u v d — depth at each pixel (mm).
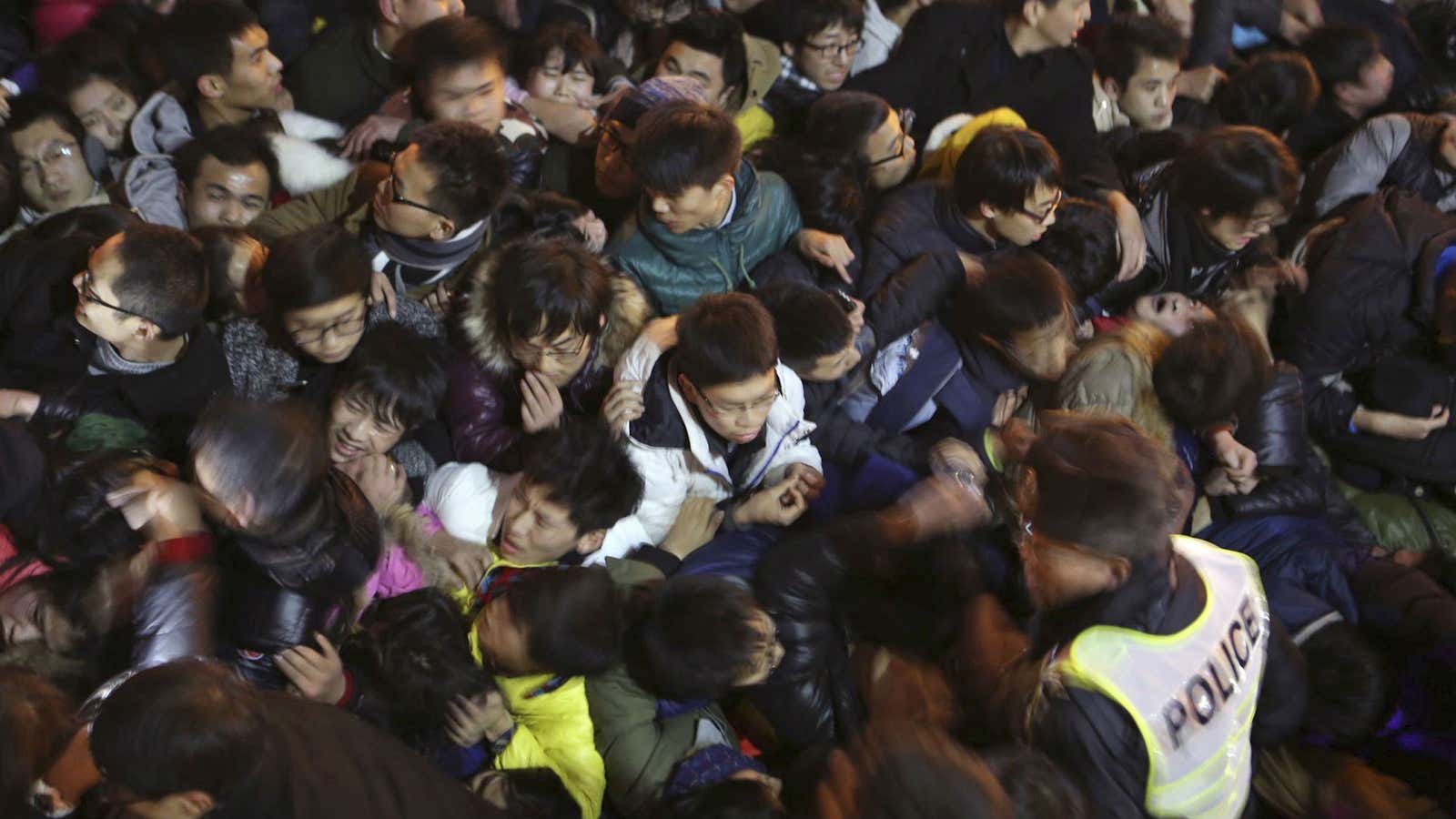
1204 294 3611
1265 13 4805
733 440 2836
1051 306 2969
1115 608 1852
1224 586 1966
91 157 3355
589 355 2924
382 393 2650
